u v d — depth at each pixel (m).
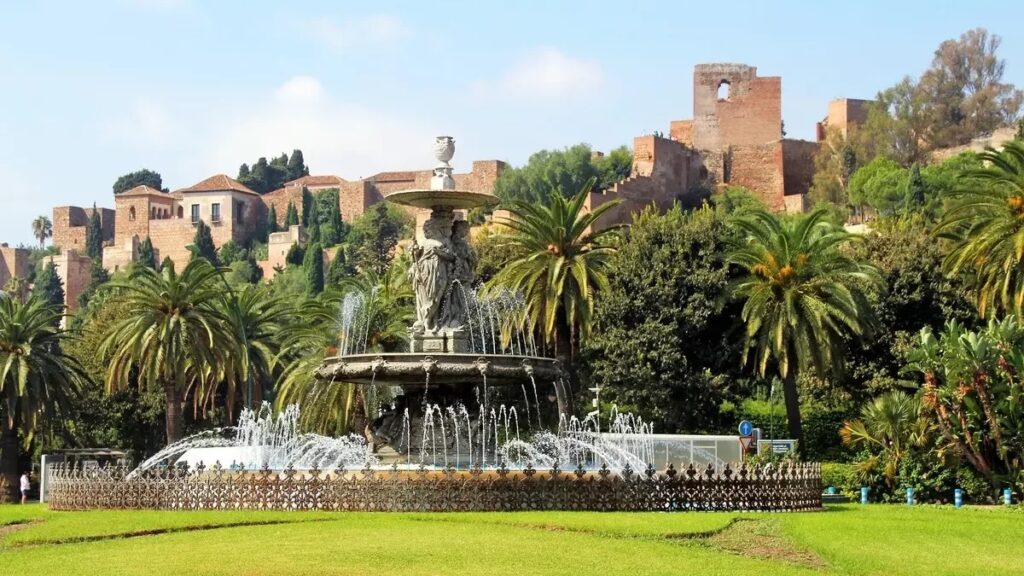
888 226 74.62
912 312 69.25
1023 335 44.88
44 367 65.19
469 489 27.69
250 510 28.14
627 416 63.88
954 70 157.38
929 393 44.03
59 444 78.06
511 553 21.95
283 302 81.75
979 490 43.34
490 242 68.50
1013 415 43.62
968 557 24.38
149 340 62.00
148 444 80.19
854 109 164.12
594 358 65.69
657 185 144.88
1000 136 142.88
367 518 26.55
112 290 123.75
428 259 32.38
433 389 32.44
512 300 56.88
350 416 60.47
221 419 82.00
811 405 71.12
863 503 41.06
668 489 28.77
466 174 174.12
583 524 25.14
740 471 29.80
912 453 44.38
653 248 66.44
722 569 21.38
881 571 22.19
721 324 66.06
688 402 64.00
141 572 20.03
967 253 52.12
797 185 158.88
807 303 55.62
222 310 72.81
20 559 21.77
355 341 58.75
